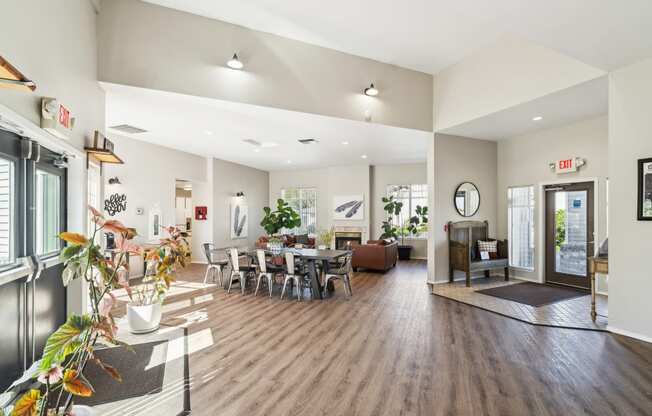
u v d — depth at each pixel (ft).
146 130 20.61
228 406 7.56
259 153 28.32
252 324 13.30
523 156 21.52
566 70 13.76
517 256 22.25
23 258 7.69
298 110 16.20
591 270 13.37
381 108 18.69
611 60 11.42
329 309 15.44
